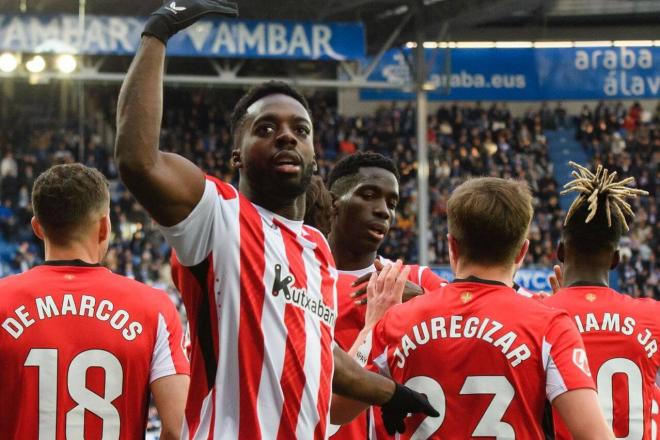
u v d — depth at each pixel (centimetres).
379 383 381
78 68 2439
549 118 3559
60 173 449
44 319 430
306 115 359
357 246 591
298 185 356
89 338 432
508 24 3438
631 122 3525
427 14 2578
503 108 3544
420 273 625
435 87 2519
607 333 495
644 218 3167
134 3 2412
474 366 397
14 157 3066
